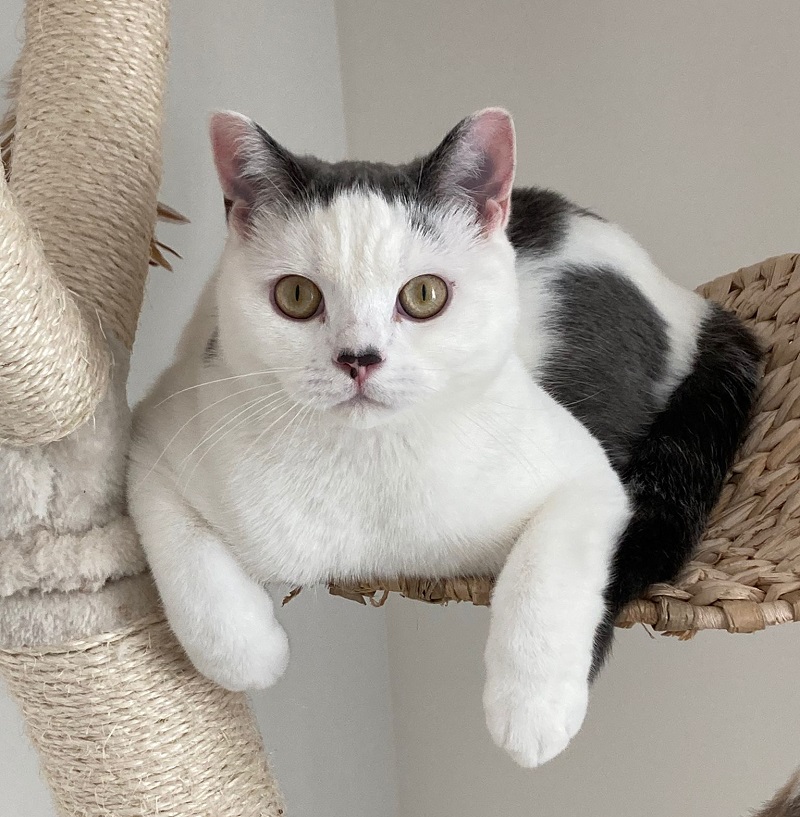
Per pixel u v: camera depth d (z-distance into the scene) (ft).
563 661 2.63
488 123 2.94
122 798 3.07
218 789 3.14
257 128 2.91
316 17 6.52
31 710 3.10
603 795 5.79
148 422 3.34
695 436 3.75
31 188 3.41
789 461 3.59
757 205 4.99
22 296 2.62
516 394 3.13
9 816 4.90
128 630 3.03
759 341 4.20
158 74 3.67
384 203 2.83
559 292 3.87
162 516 3.05
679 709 5.42
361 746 6.58
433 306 2.86
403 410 2.81
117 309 3.37
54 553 2.99
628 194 5.49
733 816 5.26
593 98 5.53
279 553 3.04
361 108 6.68
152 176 3.59
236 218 3.00
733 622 2.73
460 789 6.46
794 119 4.79
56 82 3.49
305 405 2.83
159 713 3.06
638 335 3.96
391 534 3.04
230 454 3.01
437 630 6.41
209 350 3.33
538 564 2.78
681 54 5.15
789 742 5.01
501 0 5.81
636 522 3.27
